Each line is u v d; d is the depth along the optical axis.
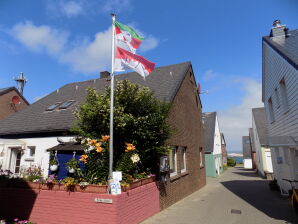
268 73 13.32
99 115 7.16
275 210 8.62
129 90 7.69
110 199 5.57
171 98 10.23
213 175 24.92
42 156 10.37
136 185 6.80
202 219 7.38
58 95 15.79
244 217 7.68
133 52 7.56
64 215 5.95
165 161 8.98
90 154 7.04
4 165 10.35
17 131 11.39
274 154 14.77
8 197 6.77
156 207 8.01
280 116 11.52
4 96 20.25
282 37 12.39
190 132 13.84
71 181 6.12
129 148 6.93
